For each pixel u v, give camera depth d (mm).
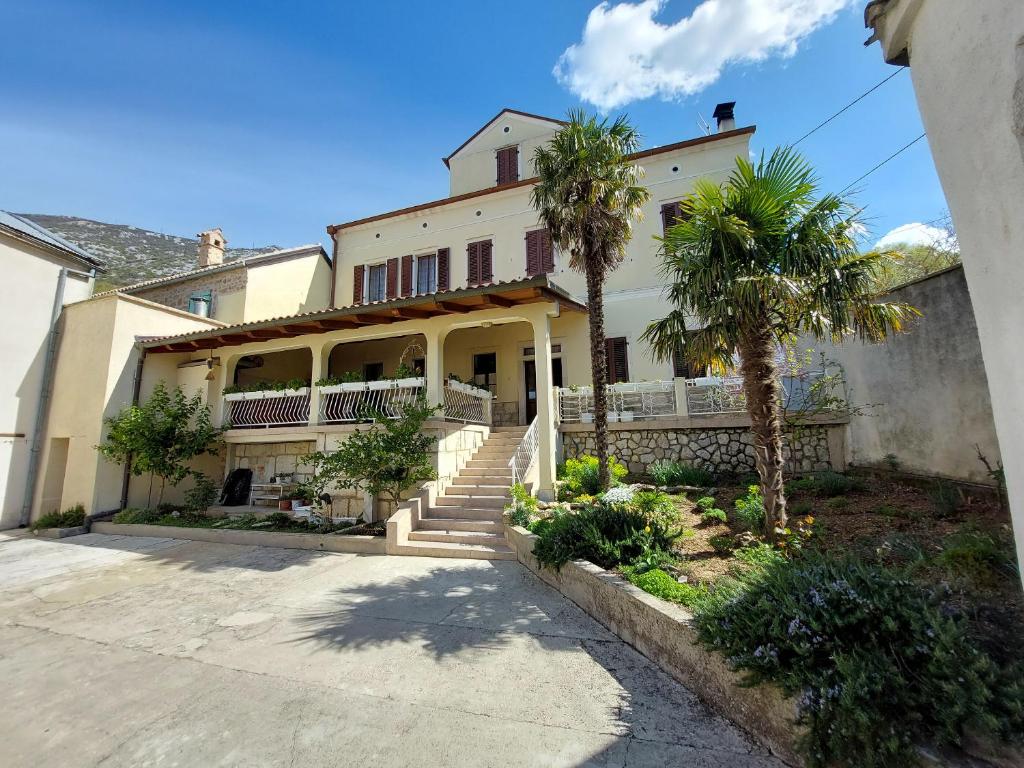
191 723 2918
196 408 10984
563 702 3023
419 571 6188
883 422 7168
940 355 5949
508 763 2447
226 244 17594
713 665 2928
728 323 4883
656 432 9594
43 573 6809
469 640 4031
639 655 3680
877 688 2037
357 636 4180
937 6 2223
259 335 10211
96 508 10008
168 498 11125
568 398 10453
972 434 5453
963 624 2311
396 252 15242
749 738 2588
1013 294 1857
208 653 3945
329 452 9422
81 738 2797
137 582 6219
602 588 4332
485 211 14305
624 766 2391
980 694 1900
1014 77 1773
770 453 4961
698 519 6234
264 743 2689
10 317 10688
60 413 11039
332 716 2941
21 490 10586
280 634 4301
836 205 4762
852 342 7852
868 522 5035
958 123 2131
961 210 2146
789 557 4180
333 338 10125
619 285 12453
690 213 5383
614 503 6137
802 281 4684
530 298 8461
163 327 11781
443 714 2926
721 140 12016
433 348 9133
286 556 7297
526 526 6746
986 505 4914
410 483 7984
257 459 10898
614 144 8094
